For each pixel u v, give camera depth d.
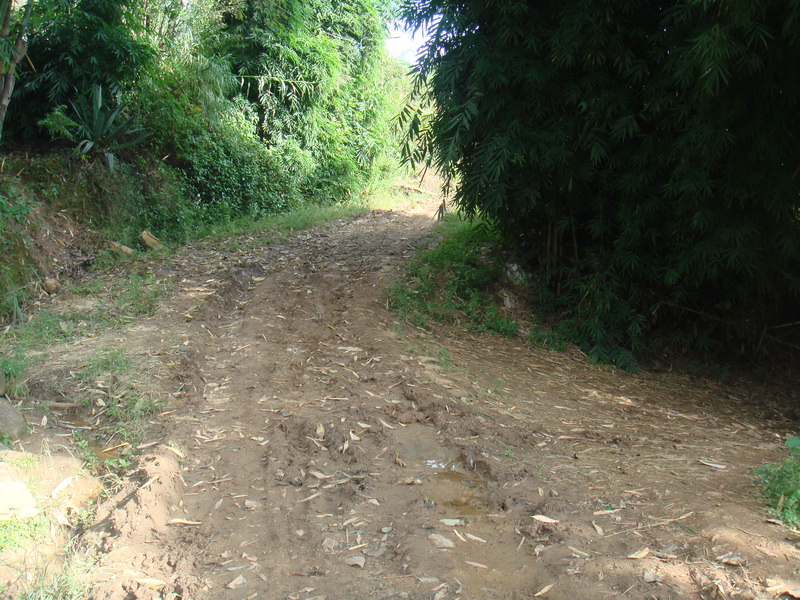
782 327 7.86
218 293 7.36
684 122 6.21
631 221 6.82
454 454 4.31
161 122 10.52
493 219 7.88
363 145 17.02
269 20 13.68
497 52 6.50
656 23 6.30
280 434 4.50
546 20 6.48
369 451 4.29
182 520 3.46
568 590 2.76
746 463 4.31
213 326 6.66
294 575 2.98
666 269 6.98
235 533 3.36
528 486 3.77
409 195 17.33
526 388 5.80
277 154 13.83
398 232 10.90
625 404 5.82
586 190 7.16
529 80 6.50
